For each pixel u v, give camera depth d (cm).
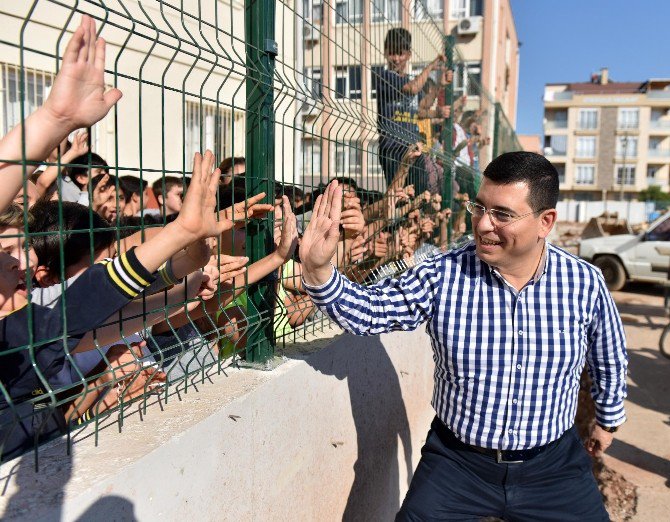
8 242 126
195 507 139
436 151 402
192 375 173
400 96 325
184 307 157
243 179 205
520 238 179
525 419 194
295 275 231
